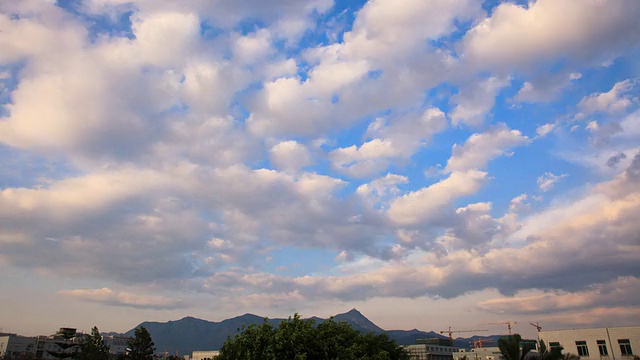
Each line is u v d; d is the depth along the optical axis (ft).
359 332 149.18
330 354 114.52
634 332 220.23
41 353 437.17
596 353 227.20
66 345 291.99
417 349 391.24
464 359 374.43
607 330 227.61
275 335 110.01
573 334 236.43
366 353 123.13
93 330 272.51
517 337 142.82
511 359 140.77
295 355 106.32
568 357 147.74
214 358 114.21
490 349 378.73
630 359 217.56
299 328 118.62
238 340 112.27
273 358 103.71
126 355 261.44
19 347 429.79
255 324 117.80
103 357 266.57
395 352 149.79
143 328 271.28
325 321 137.18
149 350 266.36
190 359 490.08
